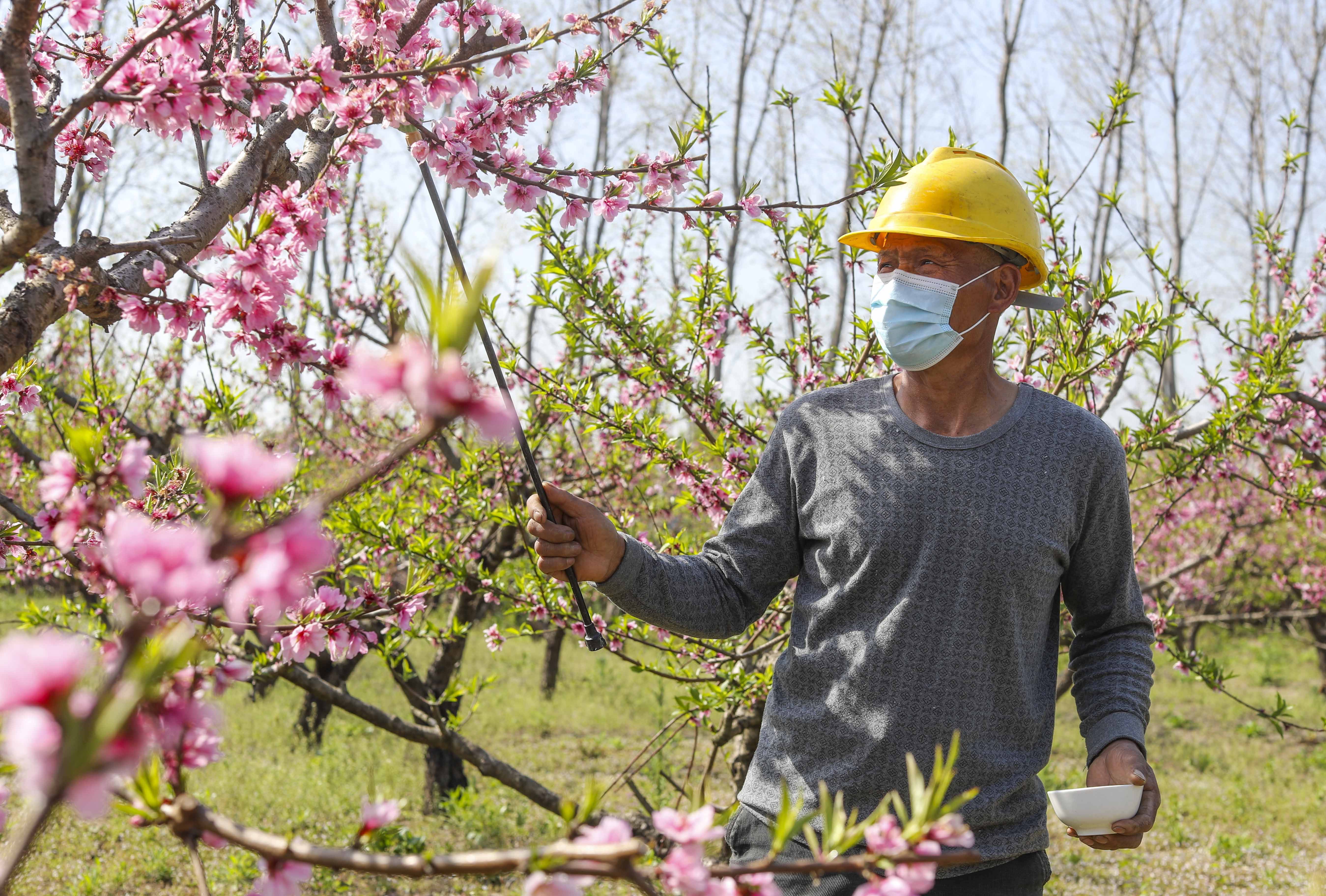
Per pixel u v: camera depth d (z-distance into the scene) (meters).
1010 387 2.00
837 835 0.89
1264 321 4.44
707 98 2.63
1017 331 4.10
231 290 1.71
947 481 1.84
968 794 0.90
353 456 6.04
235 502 0.63
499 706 9.83
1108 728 1.88
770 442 2.13
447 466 5.84
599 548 1.88
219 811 6.21
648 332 3.88
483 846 6.03
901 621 1.79
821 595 1.93
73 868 5.23
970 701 1.77
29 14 1.34
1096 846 1.74
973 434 1.90
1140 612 2.00
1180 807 7.66
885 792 1.77
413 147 2.21
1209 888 6.00
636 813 5.93
